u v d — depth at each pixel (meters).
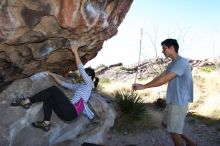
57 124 5.31
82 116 5.92
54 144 5.29
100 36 6.34
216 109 9.60
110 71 18.14
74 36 5.58
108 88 12.98
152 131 7.87
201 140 7.41
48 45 5.46
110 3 5.82
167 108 5.39
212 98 10.82
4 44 4.91
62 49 5.84
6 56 5.27
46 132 5.04
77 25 5.23
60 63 6.49
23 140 4.80
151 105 10.25
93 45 6.45
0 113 4.77
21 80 5.50
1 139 4.45
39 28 4.96
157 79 5.22
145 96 11.77
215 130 8.11
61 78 5.98
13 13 4.52
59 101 5.00
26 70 5.86
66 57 6.27
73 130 5.63
